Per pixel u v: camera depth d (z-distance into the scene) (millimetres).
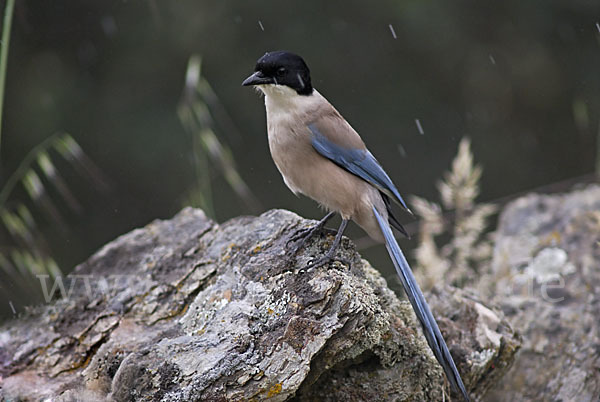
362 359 7488
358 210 8242
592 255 10523
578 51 22844
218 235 8688
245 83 8211
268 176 19906
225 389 6602
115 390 6785
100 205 19172
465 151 11016
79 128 19812
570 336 9438
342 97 21484
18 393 7551
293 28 20984
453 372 7180
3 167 19094
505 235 11641
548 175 22312
